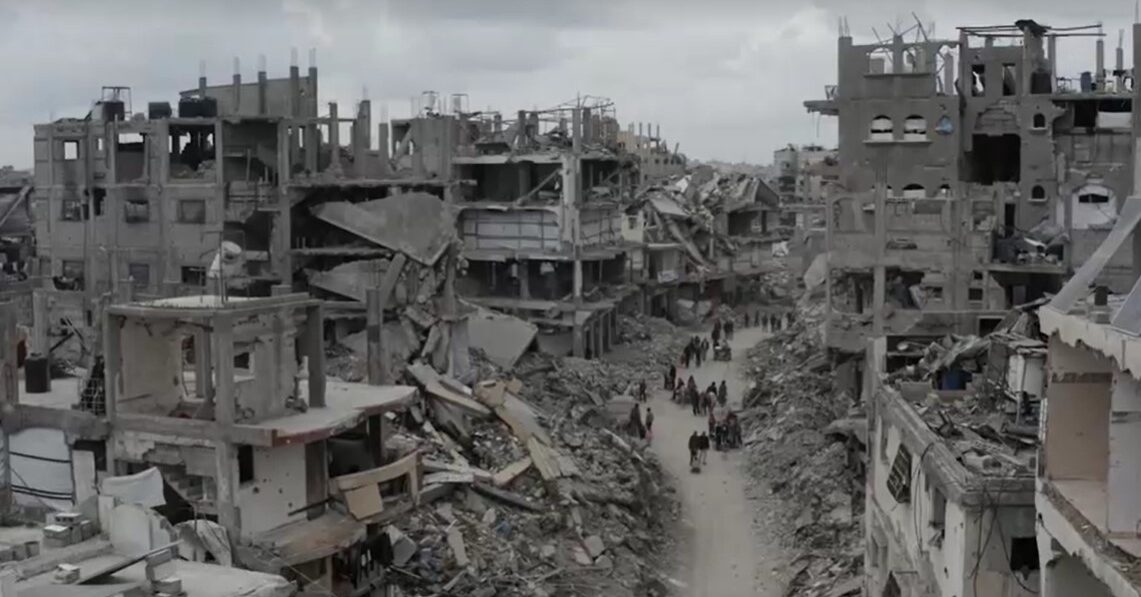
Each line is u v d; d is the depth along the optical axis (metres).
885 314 57.47
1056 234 61.06
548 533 45.50
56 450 34.41
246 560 31.39
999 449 28.42
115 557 23.47
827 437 57.47
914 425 30.67
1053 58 67.56
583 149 85.56
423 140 82.00
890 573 33.41
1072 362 22.33
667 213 109.94
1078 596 21.94
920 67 65.62
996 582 25.05
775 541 49.03
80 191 70.00
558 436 54.72
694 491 56.78
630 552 46.41
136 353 34.19
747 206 123.62
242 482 32.53
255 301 33.91
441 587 38.78
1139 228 22.70
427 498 43.44
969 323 56.31
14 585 20.86
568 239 82.31
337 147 74.25
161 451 32.97
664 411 73.12
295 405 34.75
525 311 83.56
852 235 58.78
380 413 36.22
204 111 71.31
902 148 65.81
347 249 67.00
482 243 84.62
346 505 34.94
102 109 70.56
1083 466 22.36
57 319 65.44
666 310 108.75
